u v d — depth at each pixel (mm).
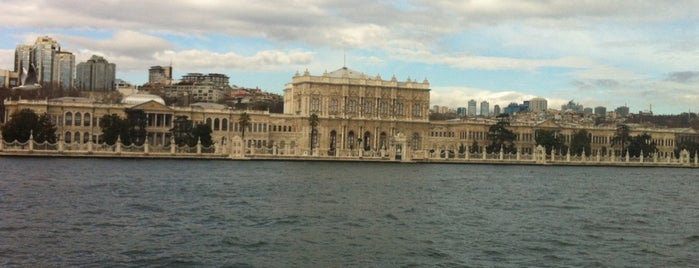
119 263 42969
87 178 96125
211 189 87188
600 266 45656
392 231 56844
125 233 52406
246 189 88562
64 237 50062
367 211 69062
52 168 113000
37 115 173625
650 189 111875
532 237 55562
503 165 197125
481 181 118812
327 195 83812
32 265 41812
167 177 103938
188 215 62531
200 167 134750
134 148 165250
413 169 156625
